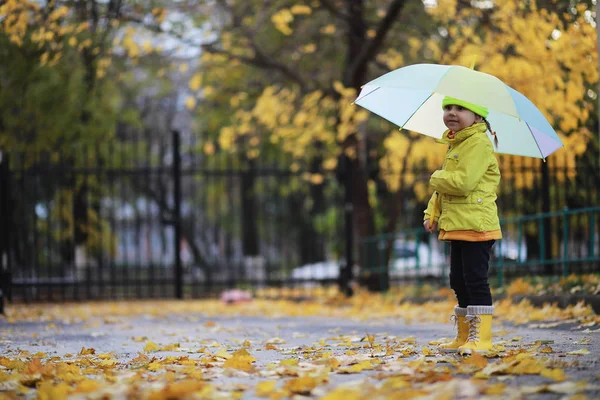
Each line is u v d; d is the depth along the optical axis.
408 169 16.20
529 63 11.74
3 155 13.52
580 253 12.98
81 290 20.38
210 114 22.72
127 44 15.67
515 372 4.55
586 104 11.51
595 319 7.84
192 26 18.48
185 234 28.56
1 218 12.97
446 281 13.32
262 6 17.81
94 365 5.72
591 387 3.99
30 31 13.79
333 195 26.12
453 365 5.02
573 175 13.45
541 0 11.79
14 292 18.11
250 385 4.52
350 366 5.13
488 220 5.62
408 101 6.36
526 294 10.02
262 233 26.94
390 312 11.58
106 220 19.47
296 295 17.47
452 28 13.62
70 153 16.31
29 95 15.27
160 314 12.39
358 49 16.33
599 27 7.21
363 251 16.39
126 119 23.00
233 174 16.11
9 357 6.38
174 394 4.02
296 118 16.80
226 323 10.37
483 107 5.69
